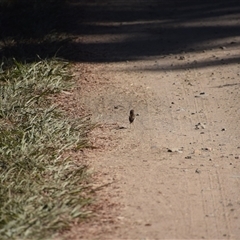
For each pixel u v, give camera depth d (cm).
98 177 1155
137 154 1275
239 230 995
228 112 1523
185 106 1567
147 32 2314
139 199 1078
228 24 2402
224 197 1103
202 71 1852
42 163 1158
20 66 1675
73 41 2169
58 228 949
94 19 2500
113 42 2180
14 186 1062
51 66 1739
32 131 1277
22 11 2330
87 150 1277
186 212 1045
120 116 1488
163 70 1869
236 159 1262
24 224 939
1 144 1213
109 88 1684
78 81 1727
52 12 2380
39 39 2059
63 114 1456
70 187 1070
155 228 984
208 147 1321
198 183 1152
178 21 2472
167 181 1155
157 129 1416
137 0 2856
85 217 992
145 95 1641
